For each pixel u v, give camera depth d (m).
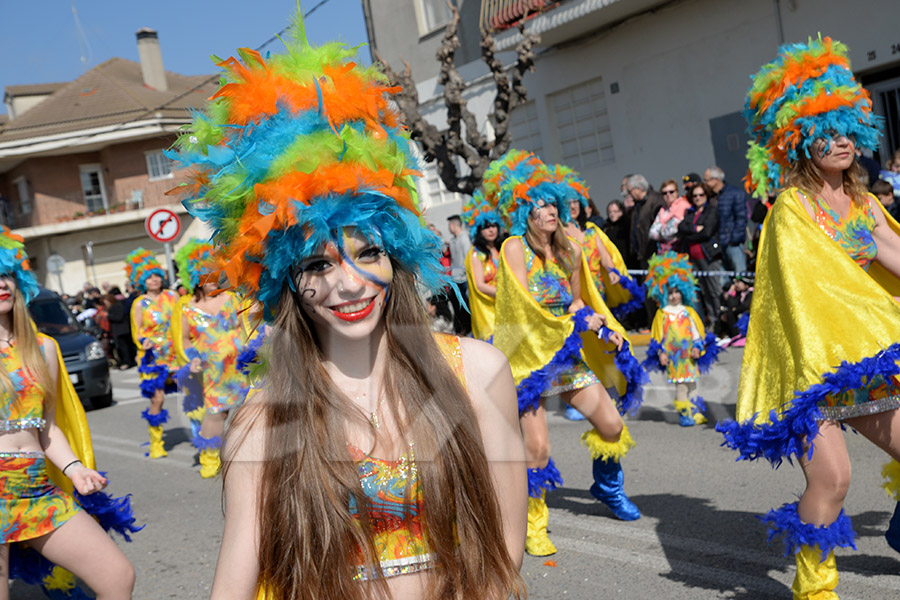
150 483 7.05
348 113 1.66
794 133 3.20
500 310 4.19
